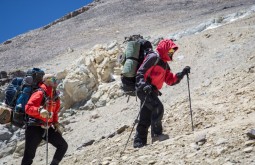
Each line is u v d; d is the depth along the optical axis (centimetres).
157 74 691
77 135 1055
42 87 652
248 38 1259
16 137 1210
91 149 813
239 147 550
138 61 698
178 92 1043
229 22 1659
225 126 643
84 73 1302
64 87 1284
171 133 730
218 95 854
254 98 760
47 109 646
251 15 1639
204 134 618
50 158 1000
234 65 1066
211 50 1269
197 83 1049
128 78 705
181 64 1248
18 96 663
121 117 1059
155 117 698
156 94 704
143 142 706
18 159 1095
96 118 1134
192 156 564
